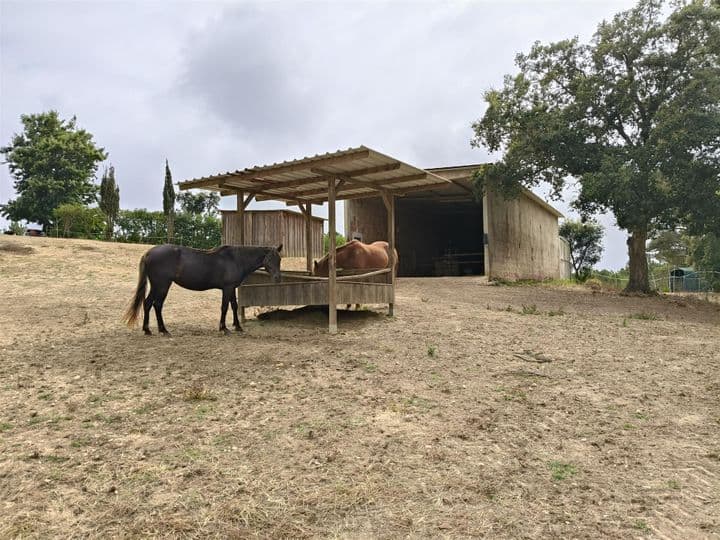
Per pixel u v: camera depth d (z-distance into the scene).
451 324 10.20
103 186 31.72
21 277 14.28
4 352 6.91
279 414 4.88
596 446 4.41
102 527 2.99
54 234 29.28
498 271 20.81
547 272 29.20
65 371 6.07
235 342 7.82
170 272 8.21
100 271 16.16
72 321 9.30
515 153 18.47
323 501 3.34
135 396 5.24
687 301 17.55
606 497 3.50
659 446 4.43
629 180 15.48
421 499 3.41
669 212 16.83
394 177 10.06
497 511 3.28
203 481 3.56
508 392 5.88
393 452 4.13
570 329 10.39
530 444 4.41
